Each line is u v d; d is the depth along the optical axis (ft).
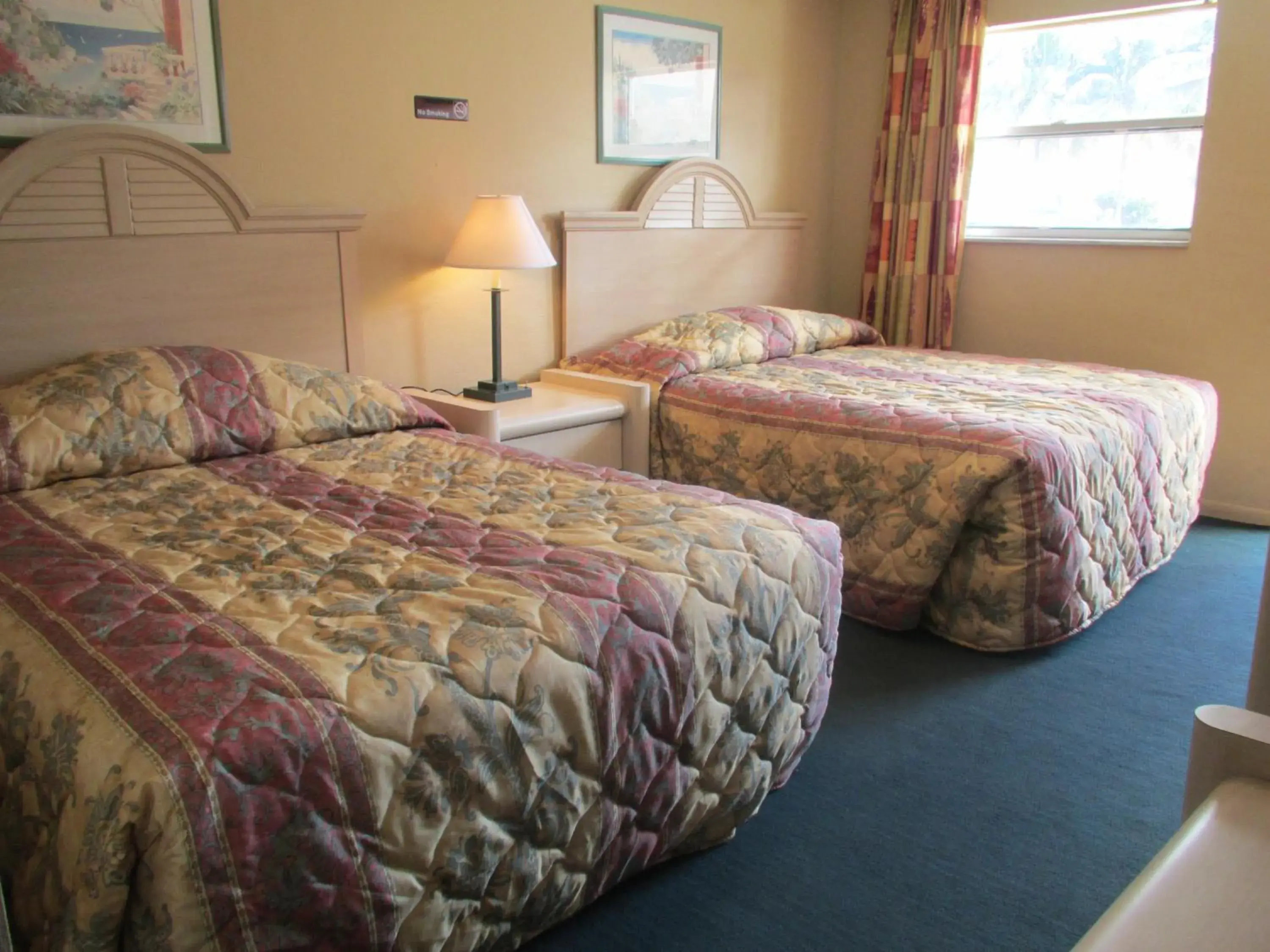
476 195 11.21
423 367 11.09
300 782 3.75
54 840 3.66
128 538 5.72
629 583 5.19
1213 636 9.27
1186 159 12.84
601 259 12.46
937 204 14.47
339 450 7.95
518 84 11.34
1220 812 2.75
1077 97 13.69
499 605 4.80
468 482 7.12
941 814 6.43
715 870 5.83
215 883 3.51
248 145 9.28
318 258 9.67
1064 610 8.70
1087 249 13.61
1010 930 5.37
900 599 8.95
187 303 8.82
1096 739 7.40
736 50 13.89
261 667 4.12
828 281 16.47
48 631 4.46
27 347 7.97
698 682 5.28
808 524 6.42
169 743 3.60
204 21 8.79
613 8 12.12
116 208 8.26
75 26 8.05
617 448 10.96
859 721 7.64
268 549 5.59
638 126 12.76
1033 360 12.69
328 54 9.68
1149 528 10.01
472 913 4.41
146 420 7.28
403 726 4.06
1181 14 12.61
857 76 15.49
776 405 10.17
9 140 7.82
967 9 13.57
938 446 8.76
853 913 5.48
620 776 4.94
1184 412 10.62
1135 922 2.31
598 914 5.44
